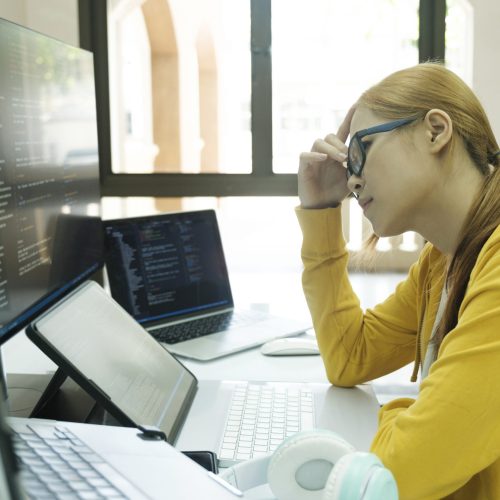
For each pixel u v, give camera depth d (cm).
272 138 345
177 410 106
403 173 93
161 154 1109
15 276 98
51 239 116
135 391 98
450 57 373
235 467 76
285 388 123
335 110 588
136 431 70
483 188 90
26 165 104
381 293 389
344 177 129
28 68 107
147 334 119
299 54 580
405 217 96
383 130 93
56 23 340
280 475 66
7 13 318
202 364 138
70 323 95
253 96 344
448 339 82
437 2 339
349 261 135
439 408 78
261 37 339
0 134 94
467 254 89
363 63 582
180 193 348
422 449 78
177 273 166
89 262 141
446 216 95
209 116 1109
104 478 54
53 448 59
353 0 574
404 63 467
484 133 94
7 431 37
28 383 118
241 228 652
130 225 158
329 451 65
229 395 118
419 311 118
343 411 113
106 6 340
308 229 131
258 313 174
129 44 958
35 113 110
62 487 50
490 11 356
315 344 146
